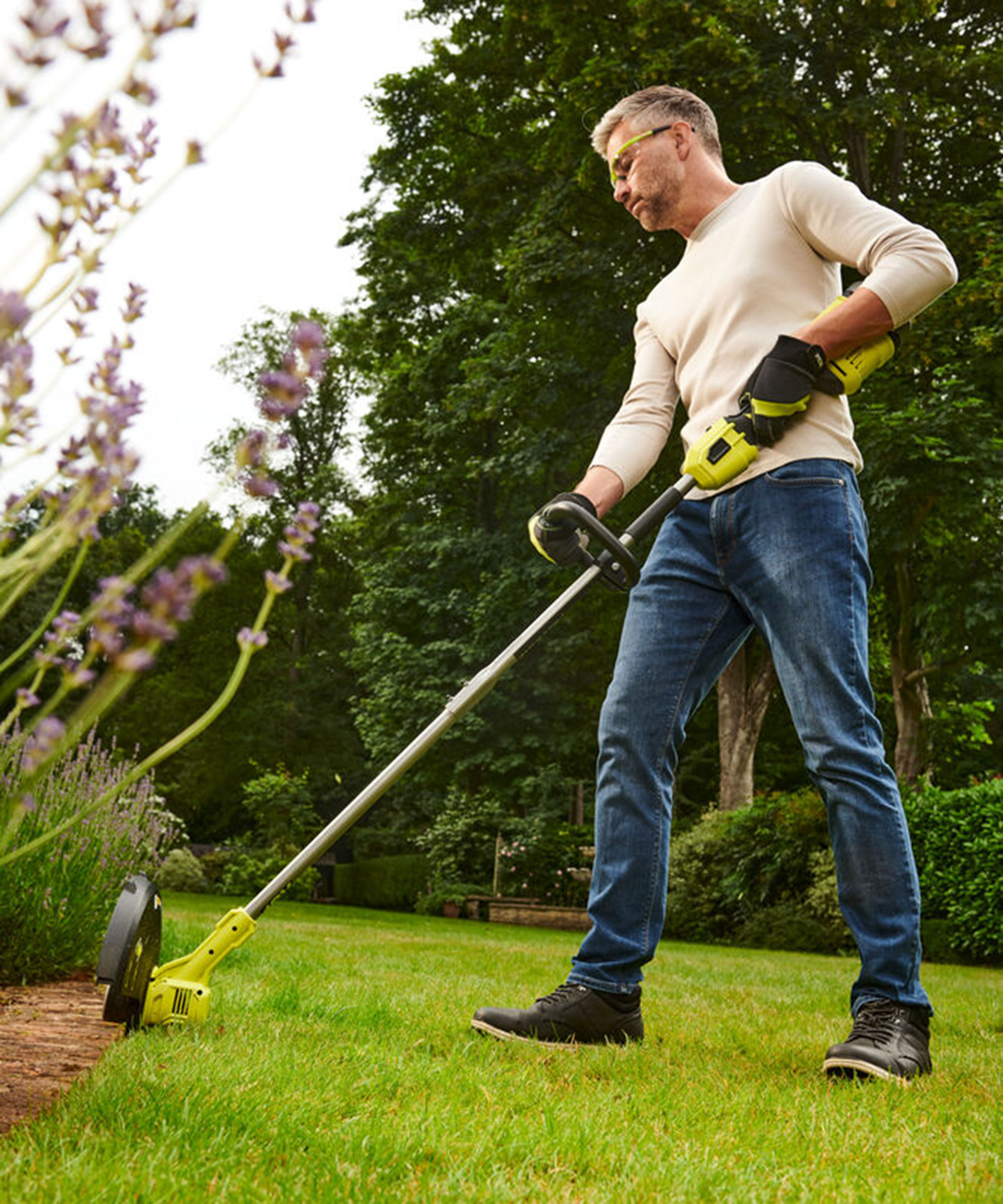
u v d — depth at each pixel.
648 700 2.80
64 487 1.08
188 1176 1.30
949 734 17.72
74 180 0.97
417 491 21.31
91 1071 1.83
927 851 11.14
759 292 2.81
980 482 11.66
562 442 14.79
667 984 5.30
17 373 0.90
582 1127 1.65
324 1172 1.37
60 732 0.96
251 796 25.53
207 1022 2.48
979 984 6.71
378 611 19.91
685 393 2.97
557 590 17.45
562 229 14.14
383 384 21.19
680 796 20.48
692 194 2.97
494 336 15.98
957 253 12.45
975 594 12.72
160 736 29.17
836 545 2.63
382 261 18.59
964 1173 1.52
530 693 18.66
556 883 16.83
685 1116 1.84
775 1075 2.39
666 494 2.70
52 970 3.59
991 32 13.22
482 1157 1.51
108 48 0.82
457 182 16.95
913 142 13.87
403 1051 2.35
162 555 1.00
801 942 11.70
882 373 12.26
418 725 18.77
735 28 12.28
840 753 2.54
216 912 10.91
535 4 13.81
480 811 18.67
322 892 24.86
